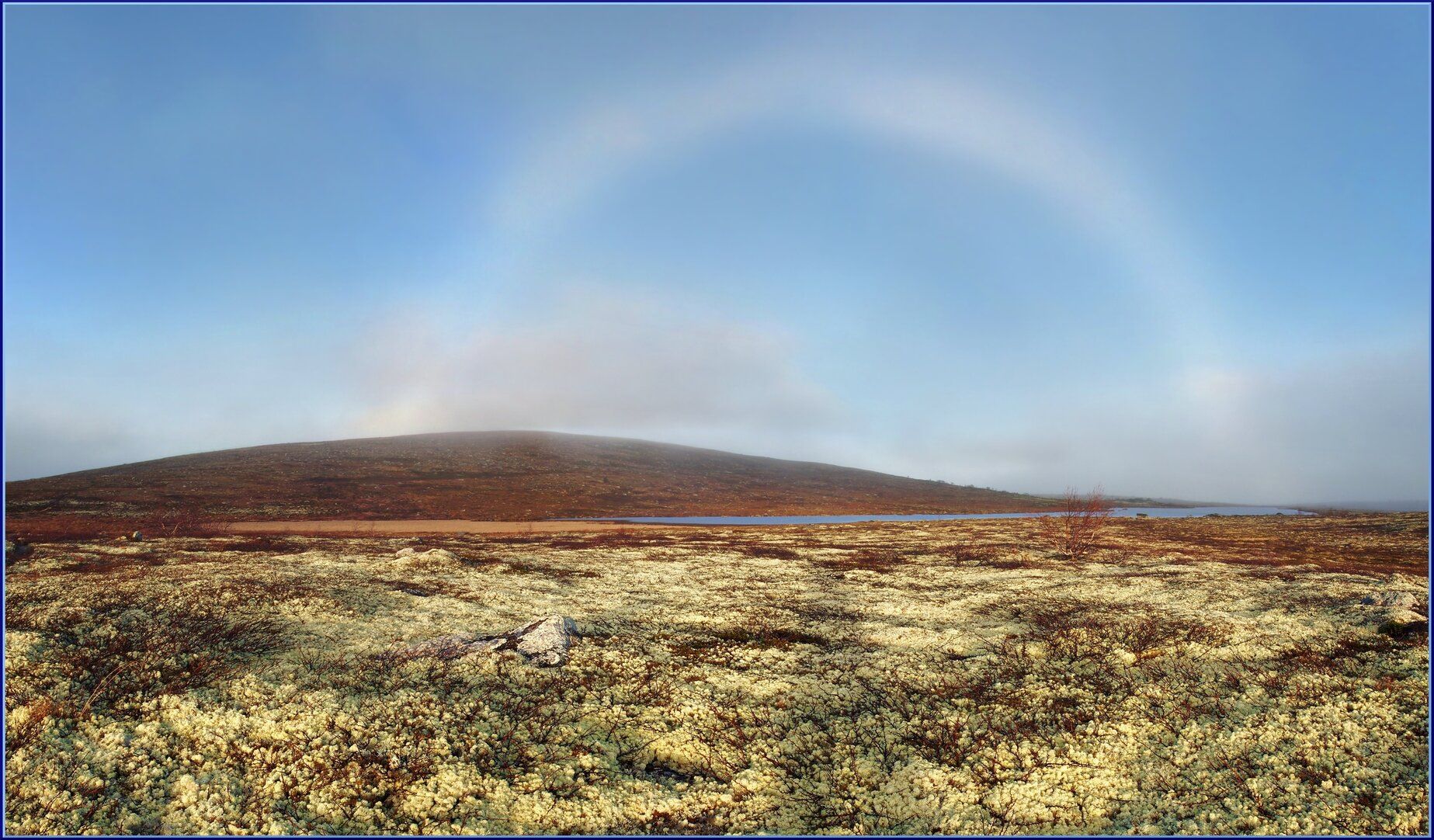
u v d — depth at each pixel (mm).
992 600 24750
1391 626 17719
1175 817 10180
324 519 84188
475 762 11648
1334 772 11016
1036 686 15031
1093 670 15875
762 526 81812
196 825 9805
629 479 151875
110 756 11258
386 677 14789
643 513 115375
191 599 19766
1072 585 28047
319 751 11617
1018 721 13320
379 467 135875
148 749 11555
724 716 13758
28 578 22875
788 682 15539
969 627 20703
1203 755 11766
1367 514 99875
